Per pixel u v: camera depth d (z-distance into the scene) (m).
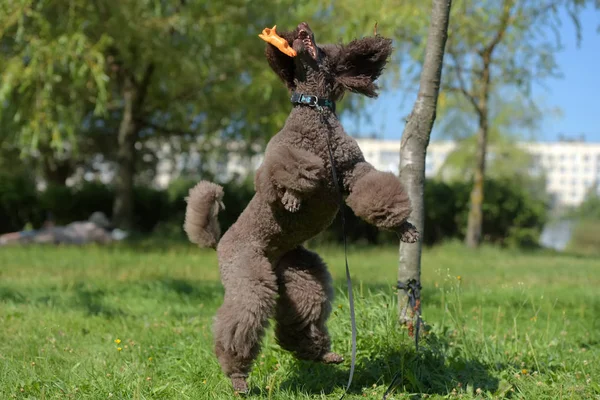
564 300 8.67
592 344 6.31
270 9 15.60
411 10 13.72
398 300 5.76
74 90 14.77
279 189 3.98
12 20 13.05
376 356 5.20
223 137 20.31
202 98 17.59
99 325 6.95
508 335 6.12
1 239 17.53
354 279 10.21
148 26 14.94
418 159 5.78
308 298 4.55
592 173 76.25
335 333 5.55
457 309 6.86
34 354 5.64
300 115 4.15
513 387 4.79
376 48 4.30
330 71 4.27
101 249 15.61
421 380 4.86
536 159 36.09
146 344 5.97
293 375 5.02
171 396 4.62
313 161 3.86
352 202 3.90
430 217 22.73
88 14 13.73
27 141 13.66
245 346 4.30
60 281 10.07
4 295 8.63
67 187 22.77
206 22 15.31
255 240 4.45
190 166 25.50
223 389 4.67
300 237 4.40
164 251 15.75
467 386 4.70
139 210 23.47
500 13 16.25
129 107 18.88
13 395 4.55
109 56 16.53
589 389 4.67
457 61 17.23
